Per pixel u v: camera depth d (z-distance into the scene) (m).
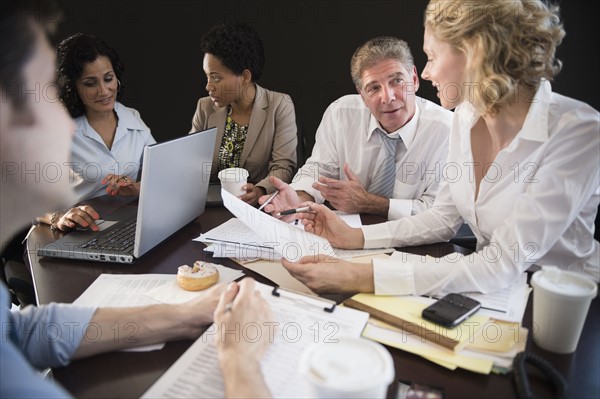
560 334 0.89
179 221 1.46
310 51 3.30
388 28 3.14
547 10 1.15
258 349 0.85
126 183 1.90
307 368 0.71
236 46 2.24
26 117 0.57
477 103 1.21
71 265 1.30
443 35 1.20
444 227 1.44
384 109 1.82
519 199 1.16
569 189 1.12
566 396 0.79
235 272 1.23
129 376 0.87
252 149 2.40
